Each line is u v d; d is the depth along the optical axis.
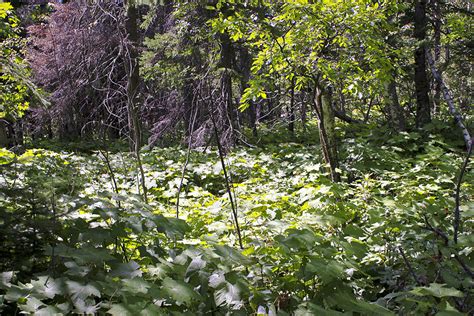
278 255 3.50
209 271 3.05
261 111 17.64
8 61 9.44
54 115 14.78
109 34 11.90
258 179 8.27
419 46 11.52
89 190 6.80
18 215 3.16
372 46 7.42
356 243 3.64
